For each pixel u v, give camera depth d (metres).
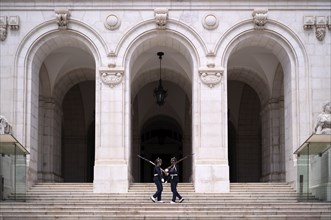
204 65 29.19
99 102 29.03
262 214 22.59
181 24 29.31
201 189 28.14
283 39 29.50
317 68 29.27
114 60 29.22
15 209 23.14
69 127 43.19
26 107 29.11
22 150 25.83
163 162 47.81
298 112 29.08
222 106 28.97
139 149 43.16
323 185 25.19
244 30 29.41
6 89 28.97
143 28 29.38
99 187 28.17
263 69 34.84
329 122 27.12
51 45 30.20
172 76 37.31
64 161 42.91
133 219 21.83
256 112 43.12
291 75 29.48
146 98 43.16
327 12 29.45
